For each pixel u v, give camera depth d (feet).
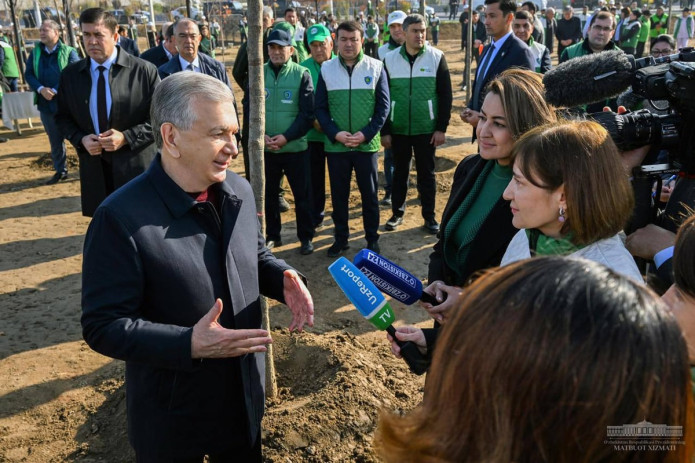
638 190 8.58
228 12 103.96
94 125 15.64
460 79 57.26
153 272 6.61
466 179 8.41
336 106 18.40
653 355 2.72
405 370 12.69
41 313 16.49
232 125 6.82
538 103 7.52
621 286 2.89
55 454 10.87
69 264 19.84
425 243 20.72
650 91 8.07
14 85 42.55
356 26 17.89
